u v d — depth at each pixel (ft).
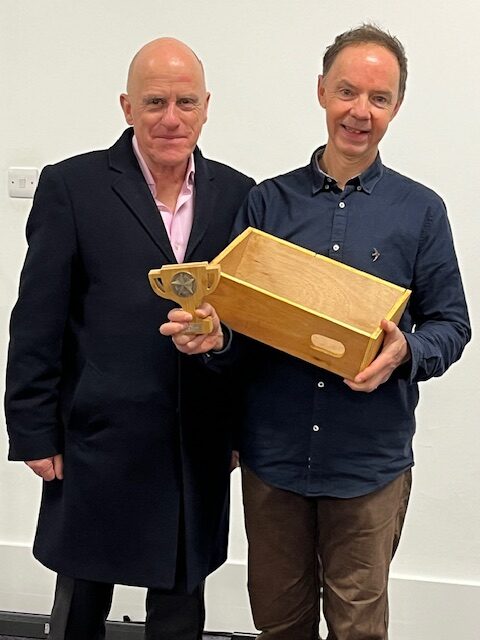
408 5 6.87
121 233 4.97
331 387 4.86
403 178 4.93
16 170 7.51
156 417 5.05
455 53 6.88
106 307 4.99
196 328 4.46
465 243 7.18
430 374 4.70
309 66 7.07
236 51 7.11
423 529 7.69
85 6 7.16
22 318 5.05
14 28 7.25
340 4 6.93
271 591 5.32
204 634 7.88
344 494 4.94
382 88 4.52
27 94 7.37
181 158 4.91
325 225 4.86
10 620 7.76
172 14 7.11
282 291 4.90
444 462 7.56
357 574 5.03
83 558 5.23
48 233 4.98
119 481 5.11
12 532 8.07
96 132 7.39
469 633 7.69
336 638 5.19
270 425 5.02
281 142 7.23
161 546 5.18
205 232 5.09
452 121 7.00
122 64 7.23
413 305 5.03
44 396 5.15
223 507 5.51
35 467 5.24
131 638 7.59
